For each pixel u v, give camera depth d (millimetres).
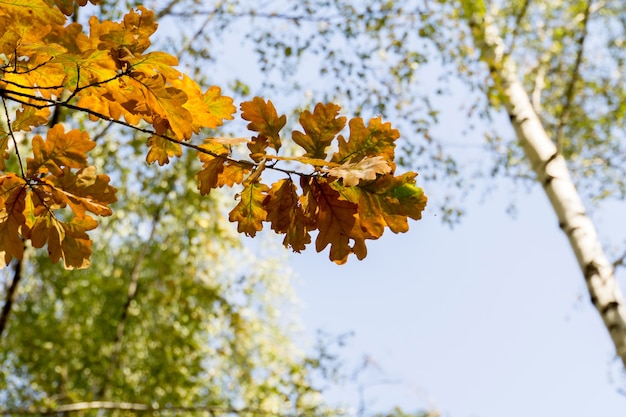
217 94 1243
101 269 7223
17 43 1126
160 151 1278
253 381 6664
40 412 4871
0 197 1202
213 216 6742
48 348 6445
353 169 1022
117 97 1203
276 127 1155
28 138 4320
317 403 5883
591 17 6832
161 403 6195
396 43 5105
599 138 6715
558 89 6566
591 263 3539
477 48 5371
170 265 6902
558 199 3895
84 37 1146
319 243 1104
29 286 6637
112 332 6738
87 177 1250
